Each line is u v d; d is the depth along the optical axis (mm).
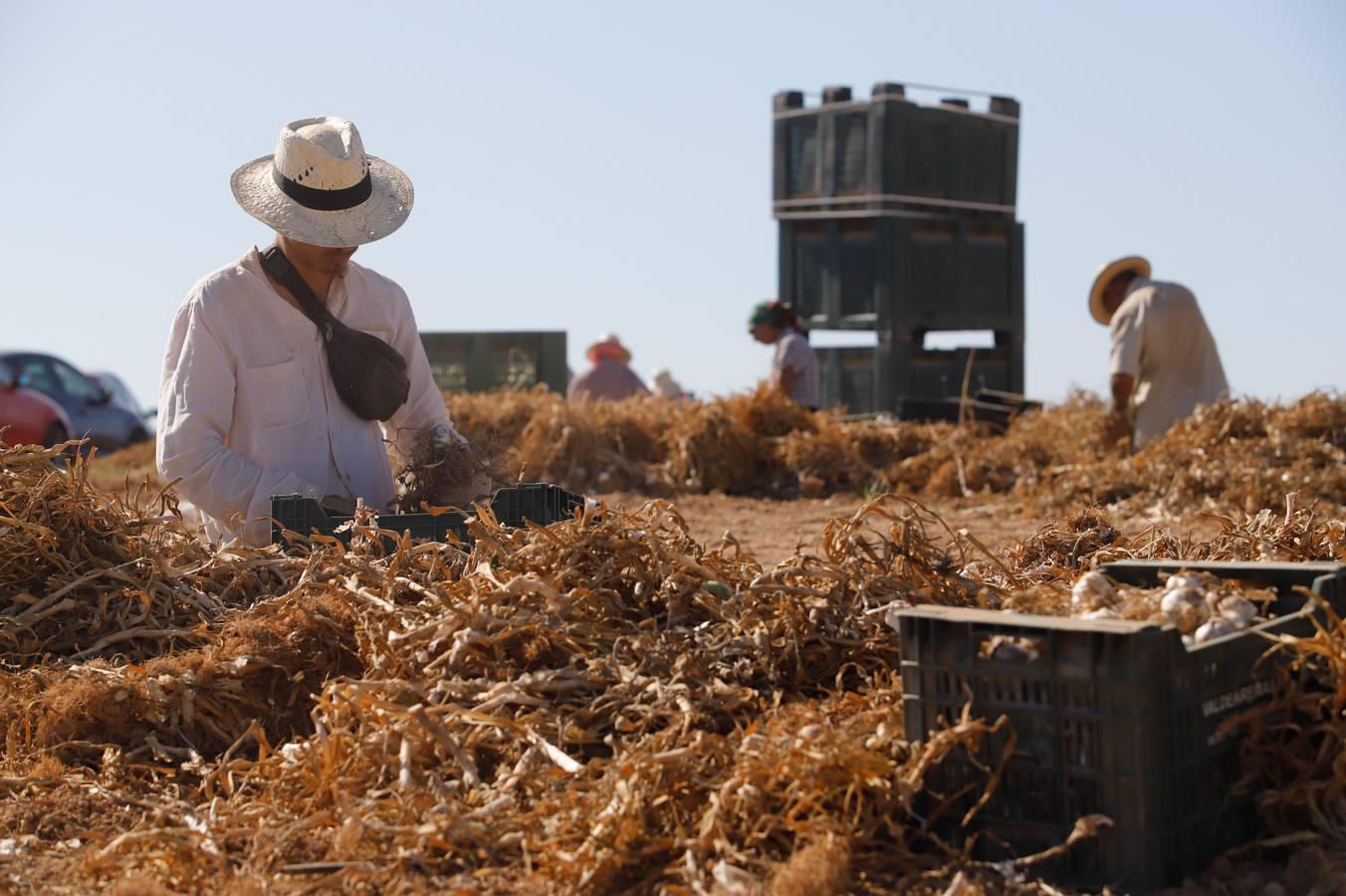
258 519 5836
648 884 3416
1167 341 14164
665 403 18781
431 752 3988
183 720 4520
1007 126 28062
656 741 3797
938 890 3383
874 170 26438
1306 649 3654
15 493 5586
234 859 3678
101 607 5281
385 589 4938
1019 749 3498
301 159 6234
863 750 3572
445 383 23062
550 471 16875
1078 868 3416
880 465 17156
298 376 6469
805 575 4645
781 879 3264
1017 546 5684
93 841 3887
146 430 29594
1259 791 3693
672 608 4566
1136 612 3891
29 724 4508
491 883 3443
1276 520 5445
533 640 4418
